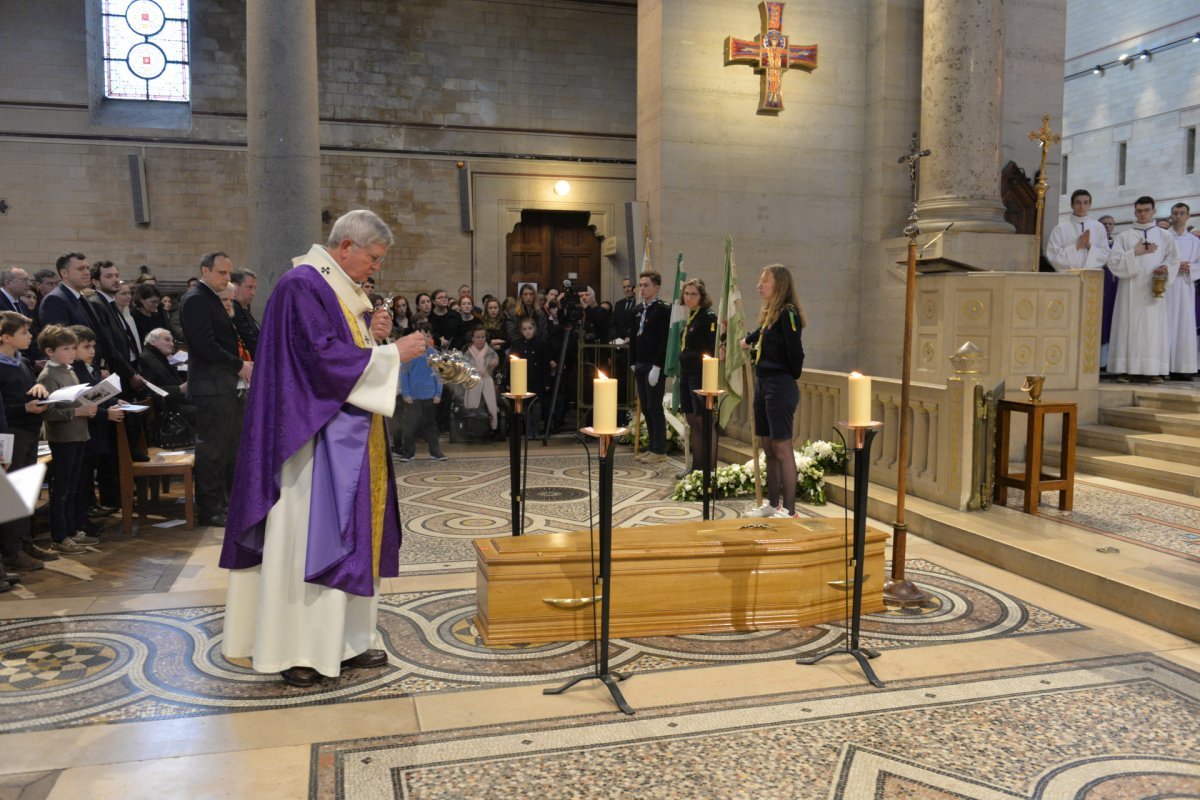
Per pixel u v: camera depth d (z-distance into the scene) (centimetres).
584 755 303
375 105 1503
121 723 325
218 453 629
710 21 1130
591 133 1595
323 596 352
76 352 572
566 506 698
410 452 917
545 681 366
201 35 1418
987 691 358
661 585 420
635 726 325
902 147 1175
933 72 1088
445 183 1535
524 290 1101
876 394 711
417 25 1516
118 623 431
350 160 1495
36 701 343
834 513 673
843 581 445
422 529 622
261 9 784
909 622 440
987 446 621
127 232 1403
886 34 1159
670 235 1131
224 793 277
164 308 954
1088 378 838
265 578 349
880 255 1173
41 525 629
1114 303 977
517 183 1566
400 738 315
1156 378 949
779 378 602
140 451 655
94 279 745
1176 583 450
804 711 339
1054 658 393
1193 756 305
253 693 352
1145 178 1855
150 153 1402
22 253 1367
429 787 282
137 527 630
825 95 1181
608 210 1611
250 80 798
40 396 519
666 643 411
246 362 631
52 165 1368
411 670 376
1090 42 1970
